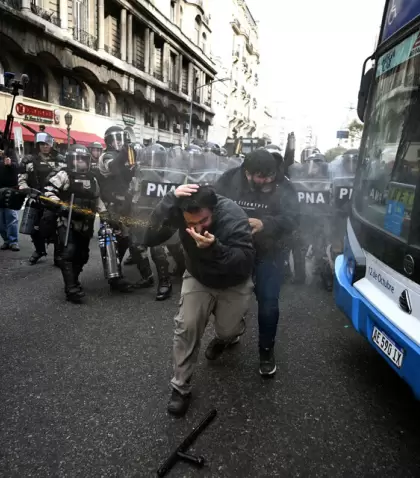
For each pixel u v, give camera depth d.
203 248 2.06
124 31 28.17
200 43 45.25
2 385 2.61
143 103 33.09
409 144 2.32
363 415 2.42
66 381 2.68
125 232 4.56
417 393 1.95
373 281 2.59
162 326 3.60
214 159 4.80
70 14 22.17
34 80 20.91
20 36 18.56
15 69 19.34
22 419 2.28
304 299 4.48
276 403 2.51
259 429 2.26
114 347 3.18
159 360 2.99
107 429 2.22
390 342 2.20
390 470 1.99
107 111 28.05
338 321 3.86
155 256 4.30
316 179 4.77
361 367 2.99
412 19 2.44
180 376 2.36
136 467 1.95
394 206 2.37
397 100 2.59
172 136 39.50
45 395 2.51
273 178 2.72
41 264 5.62
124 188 4.32
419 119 2.25
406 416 2.42
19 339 3.26
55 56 20.95
